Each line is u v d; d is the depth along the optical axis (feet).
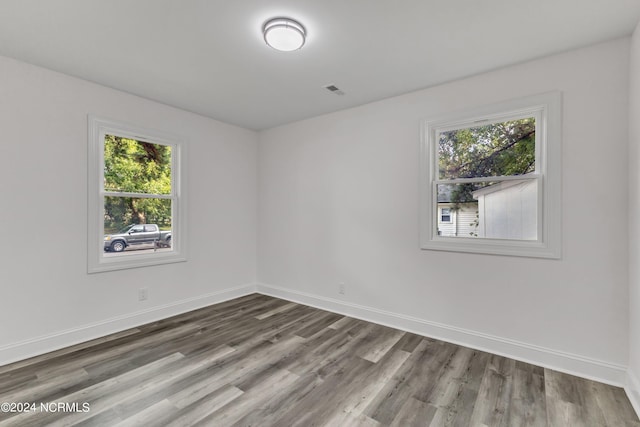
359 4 5.90
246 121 13.32
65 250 8.92
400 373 7.52
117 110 9.98
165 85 9.64
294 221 13.46
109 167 10.03
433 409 6.19
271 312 11.99
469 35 6.93
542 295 7.93
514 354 8.28
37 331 8.41
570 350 7.56
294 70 8.61
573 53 7.50
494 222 8.87
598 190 7.21
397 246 10.46
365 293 11.23
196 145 12.34
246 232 14.43
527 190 8.35
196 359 8.16
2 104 7.86
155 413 5.98
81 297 9.23
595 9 5.99
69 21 6.40
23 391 6.66
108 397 6.47
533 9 6.02
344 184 11.81
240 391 6.74
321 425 5.71
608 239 7.12
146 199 10.97
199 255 12.46
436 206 9.90
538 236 8.14
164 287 11.33
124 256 10.37
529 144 8.35
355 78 9.11
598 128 7.21
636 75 6.42
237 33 6.87
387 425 5.74
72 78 9.02
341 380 7.20
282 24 6.35
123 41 7.18
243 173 14.26
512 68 8.30
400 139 10.37
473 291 8.98
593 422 5.82
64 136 8.88
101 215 9.80
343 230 11.84
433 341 9.37
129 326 10.31
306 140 13.01
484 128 9.09
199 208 12.46
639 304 6.23
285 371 7.59
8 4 5.83
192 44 7.31
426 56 7.84
